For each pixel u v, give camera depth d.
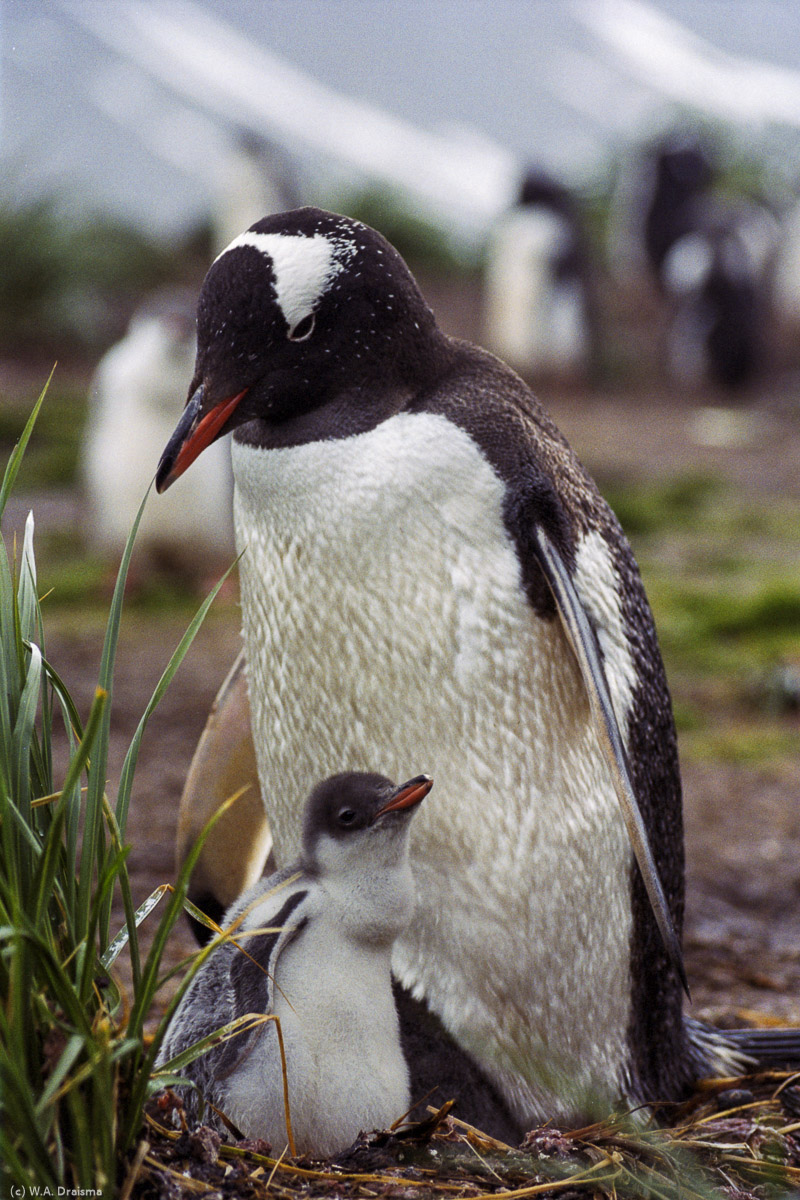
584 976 4.58
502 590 4.23
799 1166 4.26
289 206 25.23
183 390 13.34
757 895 7.69
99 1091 3.02
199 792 5.12
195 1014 3.97
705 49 46.75
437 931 4.40
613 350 30.36
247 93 47.97
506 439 4.32
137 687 10.75
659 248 31.77
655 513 17.88
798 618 13.09
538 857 4.37
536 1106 4.55
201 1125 3.63
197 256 29.36
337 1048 3.90
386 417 4.26
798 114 37.72
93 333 25.23
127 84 46.56
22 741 3.38
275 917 3.94
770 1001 6.23
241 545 4.51
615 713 4.52
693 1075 5.16
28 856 3.32
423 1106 4.37
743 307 28.25
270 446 4.31
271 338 4.22
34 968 3.08
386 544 4.19
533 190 28.59
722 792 9.37
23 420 19.84
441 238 34.66
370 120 46.78
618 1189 3.79
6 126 39.56
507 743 4.31
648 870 4.21
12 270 24.89
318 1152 3.91
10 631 3.54
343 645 4.27
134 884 7.21
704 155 31.66
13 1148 2.90
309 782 4.53
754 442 23.17
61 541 15.54
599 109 46.62
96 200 29.00
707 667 12.09
